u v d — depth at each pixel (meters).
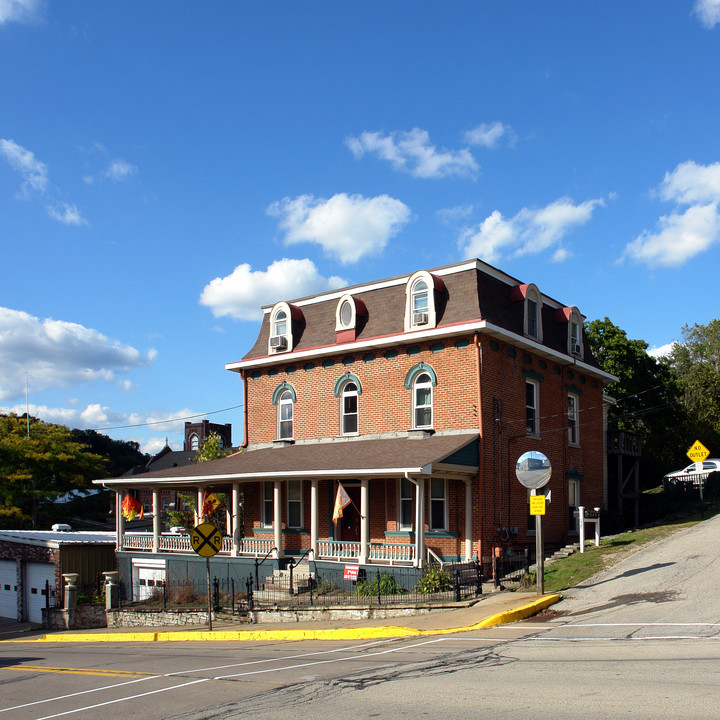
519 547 23.16
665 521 27.89
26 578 30.55
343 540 24.97
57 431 45.78
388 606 17.86
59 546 28.83
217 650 15.67
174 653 15.66
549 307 27.67
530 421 25.08
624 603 15.12
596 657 10.60
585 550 22.12
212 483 26.39
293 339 27.72
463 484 22.27
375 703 8.60
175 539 27.22
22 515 43.44
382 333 24.86
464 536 22.00
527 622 14.91
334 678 10.40
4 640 23.84
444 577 19.45
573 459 27.38
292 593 21.12
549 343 26.66
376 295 25.98
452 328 22.69
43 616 26.98
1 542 31.56
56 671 13.66
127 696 10.34
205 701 9.52
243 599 22.22
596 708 7.64
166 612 22.75
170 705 9.45
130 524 59.72
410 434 23.36
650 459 42.94
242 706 9.01
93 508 50.22
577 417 28.12
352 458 22.62
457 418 22.78
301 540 25.67
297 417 27.20
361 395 25.34
